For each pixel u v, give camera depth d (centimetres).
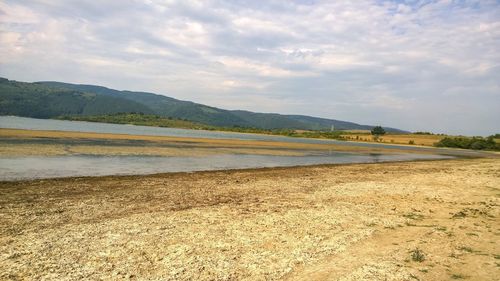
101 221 1450
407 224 1557
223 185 2556
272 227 1447
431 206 1983
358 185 2730
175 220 1506
